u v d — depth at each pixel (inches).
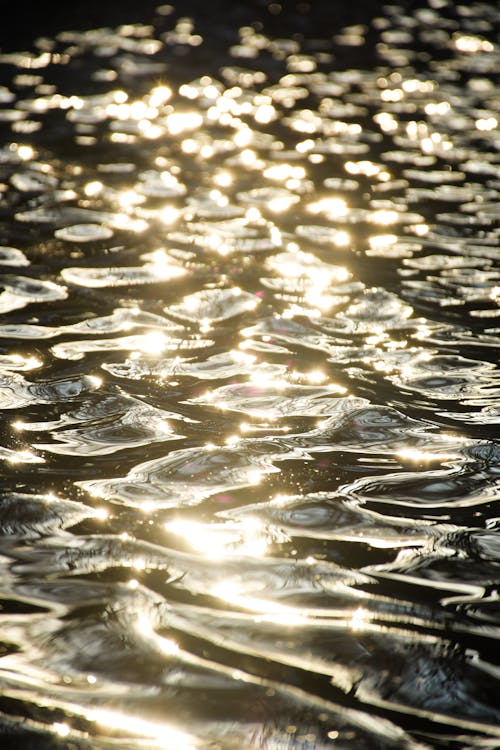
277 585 134.9
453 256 309.9
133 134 467.2
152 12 822.5
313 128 493.4
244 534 148.4
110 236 317.1
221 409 195.2
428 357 227.9
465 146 465.4
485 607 131.2
